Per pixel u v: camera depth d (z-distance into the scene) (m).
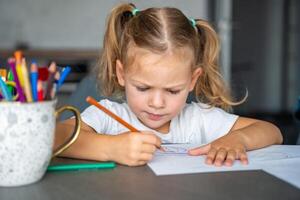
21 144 0.54
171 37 0.83
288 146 0.86
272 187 0.55
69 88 2.88
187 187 0.55
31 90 0.55
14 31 3.85
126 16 0.99
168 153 0.77
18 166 0.54
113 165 0.66
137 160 0.66
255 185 0.56
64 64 3.14
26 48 3.78
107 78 1.08
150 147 0.67
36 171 0.56
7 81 0.59
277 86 5.34
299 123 1.62
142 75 0.82
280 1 5.18
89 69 3.15
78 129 0.67
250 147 0.81
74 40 3.94
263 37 5.21
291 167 0.66
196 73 0.92
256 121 0.99
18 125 0.53
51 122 0.57
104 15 3.94
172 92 0.83
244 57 5.18
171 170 0.63
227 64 3.62
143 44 0.82
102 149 0.69
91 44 3.96
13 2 3.82
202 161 0.70
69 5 3.91
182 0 3.94
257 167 0.66
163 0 3.92
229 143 0.77
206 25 1.03
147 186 0.55
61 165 0.64
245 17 5.14
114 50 1.01
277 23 5.21
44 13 3.88
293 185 0.56
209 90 1.09
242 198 0.51
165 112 0.84
